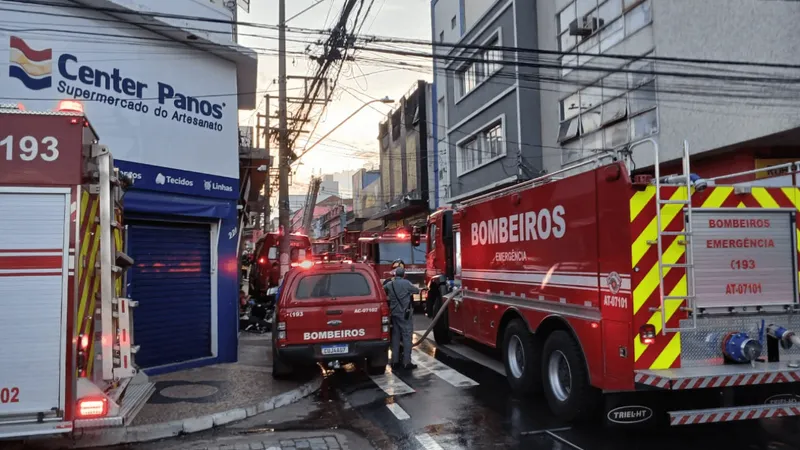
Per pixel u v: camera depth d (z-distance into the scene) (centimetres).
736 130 1349
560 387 664
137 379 645
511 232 796
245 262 2819
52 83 827
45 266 479
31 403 469
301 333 841
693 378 511
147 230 933
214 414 674
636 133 1653
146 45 927
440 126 3100
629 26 1675
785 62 1229
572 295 635
